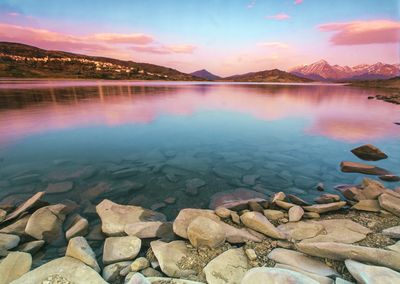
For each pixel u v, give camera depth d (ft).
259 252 12.02
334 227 14.02
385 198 16.60
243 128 47.09
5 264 10.27
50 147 32.27
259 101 102.83
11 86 142.61
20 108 63.72
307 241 12.75
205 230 12.61
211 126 48.65
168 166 26.32
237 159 29.04
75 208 17.21
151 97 110.32
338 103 95.81
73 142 34.94
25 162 26.58
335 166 26.68
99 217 15.98
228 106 82.74
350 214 16.14
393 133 42.55
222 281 9.84
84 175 23.29
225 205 17.70
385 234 12.92
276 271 9.22
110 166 25.94
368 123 52.19
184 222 14.43
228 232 13.48
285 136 40.81
